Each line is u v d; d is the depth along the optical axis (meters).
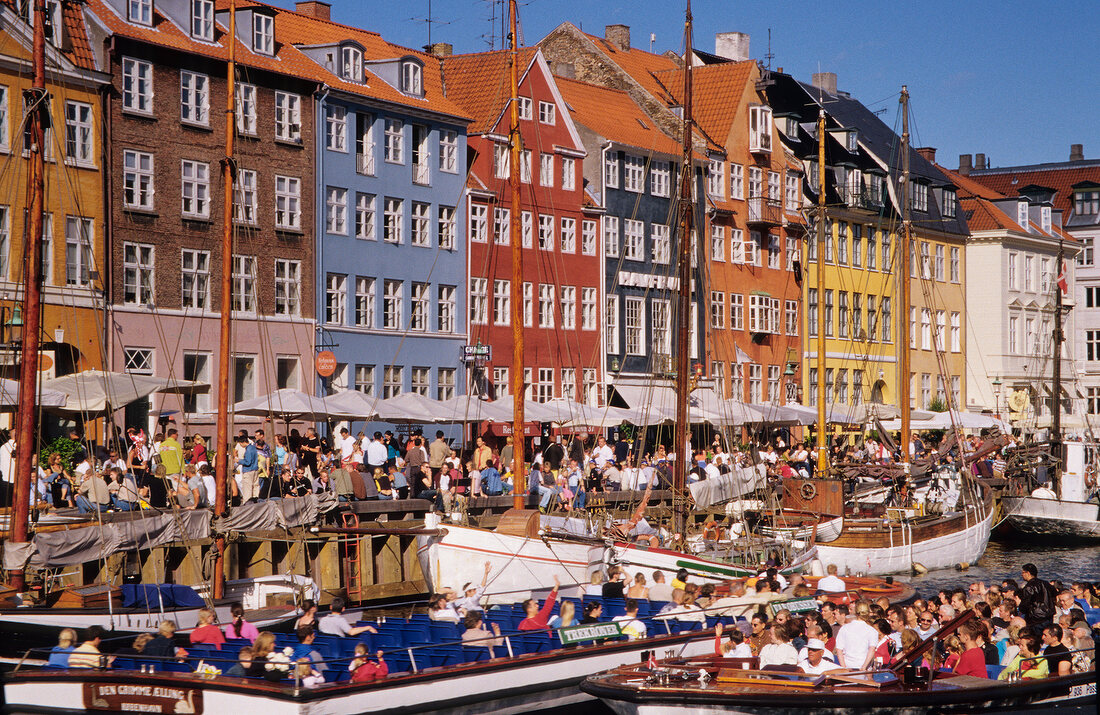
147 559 27.12
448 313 51.56
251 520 28.27
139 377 32.16
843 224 74.12
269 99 44.91
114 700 17.36
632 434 53.53
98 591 22.38
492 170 53.53
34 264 22.94
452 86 56.41
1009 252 83.88
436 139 51.28
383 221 49.00
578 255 57.03
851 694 17.17
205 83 43.03
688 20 35.53
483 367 52.25
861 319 74.94
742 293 66.75
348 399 36.41
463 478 36.03
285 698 16.81
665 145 62.78
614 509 37.19
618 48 70.69
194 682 17.09
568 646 20.55
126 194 40.59
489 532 26.95
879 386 76.50
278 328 44.69
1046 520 48.16
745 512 35.09
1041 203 89.31
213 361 42.78
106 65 40.00
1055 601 23.03
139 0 41.41
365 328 47.88
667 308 61.50
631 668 19.22
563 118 56.88
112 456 29.05
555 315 55.25
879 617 20.47
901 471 42.28
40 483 28.12
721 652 19.84
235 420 42.50
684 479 33.72
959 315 82.69
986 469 50.81
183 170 42.22
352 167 47.78
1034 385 83.88
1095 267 92.56
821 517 36.47
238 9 44.81
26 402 22.80
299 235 45.72
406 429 47.31
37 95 23.14
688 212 35.09
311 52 47.91
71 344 38.06
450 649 19.72
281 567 29.78
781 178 70.00
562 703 20.06
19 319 36.22
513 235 30.30
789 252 70.38
